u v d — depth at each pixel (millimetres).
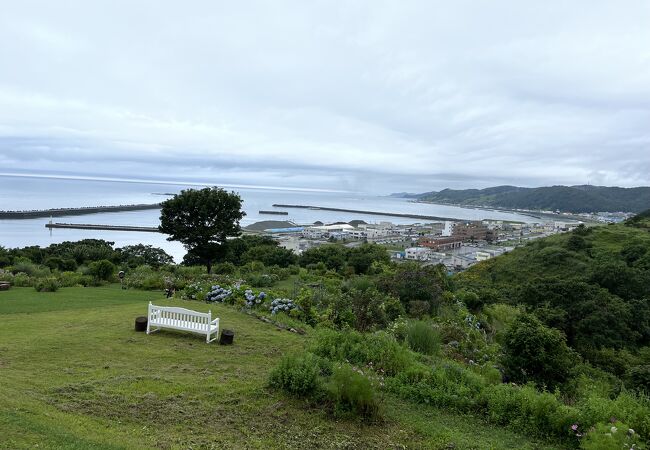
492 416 6246
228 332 8891
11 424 4676
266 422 5625
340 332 9211
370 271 28906
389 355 7930
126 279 17766
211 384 6672
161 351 8117
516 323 9984
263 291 13516
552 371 9281
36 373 6629
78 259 28266
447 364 8055
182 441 4922
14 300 12930
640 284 37938
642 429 5461
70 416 5211
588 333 24766
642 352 23516
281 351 8672
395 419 6051
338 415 5930
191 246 26469
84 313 11086
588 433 5359
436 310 15766
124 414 5469
